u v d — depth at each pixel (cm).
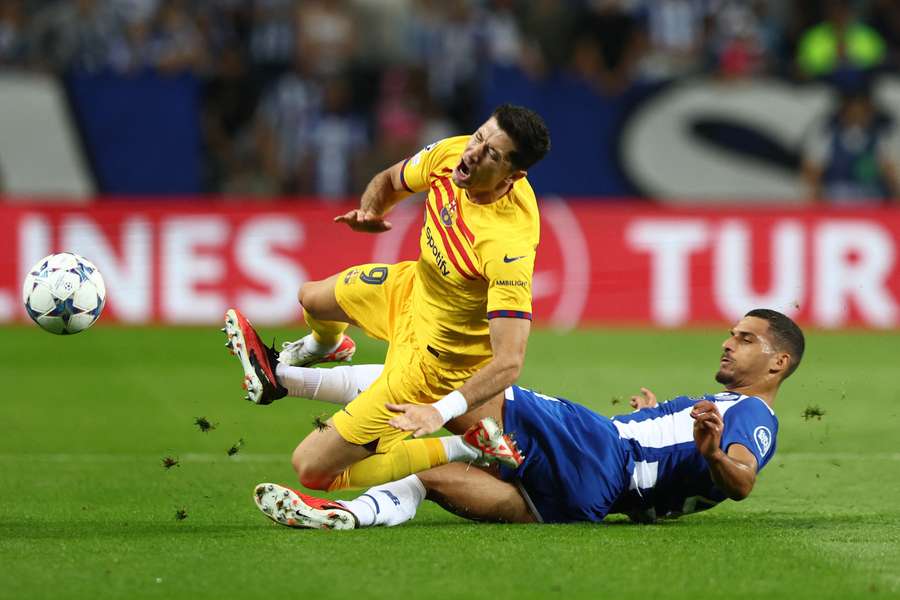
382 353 4469
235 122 5947
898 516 2180
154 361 4347
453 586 1631
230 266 5181
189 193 5616
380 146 6025
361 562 1755
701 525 2067
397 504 2022
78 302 2195
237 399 3641
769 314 2108
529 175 5628
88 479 2525
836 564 1769
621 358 4453
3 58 6131
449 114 6162
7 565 1733
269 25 6188
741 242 5231
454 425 2067
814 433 3142
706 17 6384
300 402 3609
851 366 4306
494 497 2045
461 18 6262
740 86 5606
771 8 6494
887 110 5612
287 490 1953
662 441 2064
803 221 5222
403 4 6284
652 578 1681
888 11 6388
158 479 2530
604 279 5275
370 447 2023
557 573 1702
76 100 5516
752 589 1631
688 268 5250
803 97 5625
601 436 2050
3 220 5153
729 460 1900
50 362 4312
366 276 2194
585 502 2052
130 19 6241
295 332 4869
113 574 1683
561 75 6178
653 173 5638
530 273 1920
